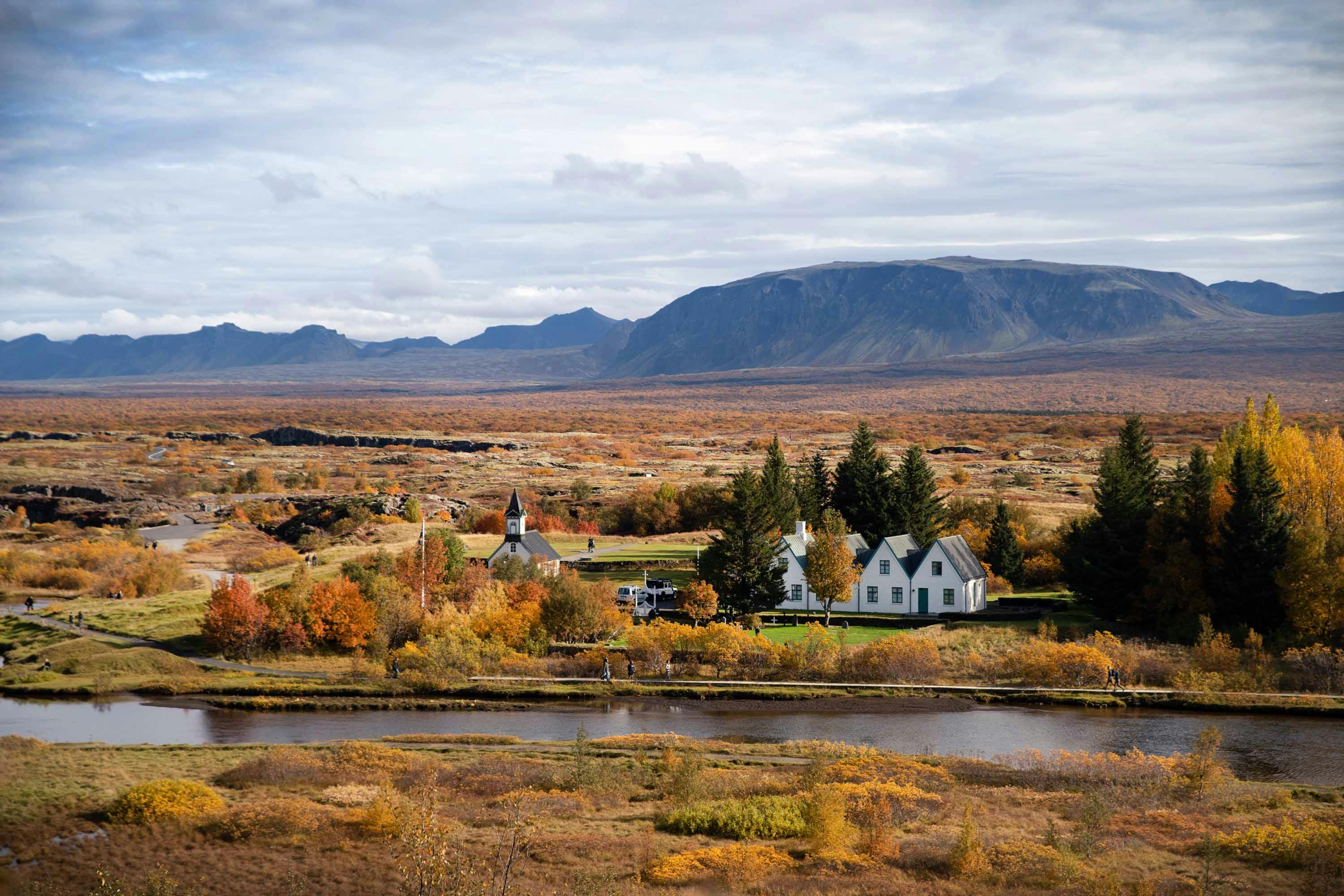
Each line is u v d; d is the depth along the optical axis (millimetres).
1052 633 93875
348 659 95250
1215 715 74188
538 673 87562
